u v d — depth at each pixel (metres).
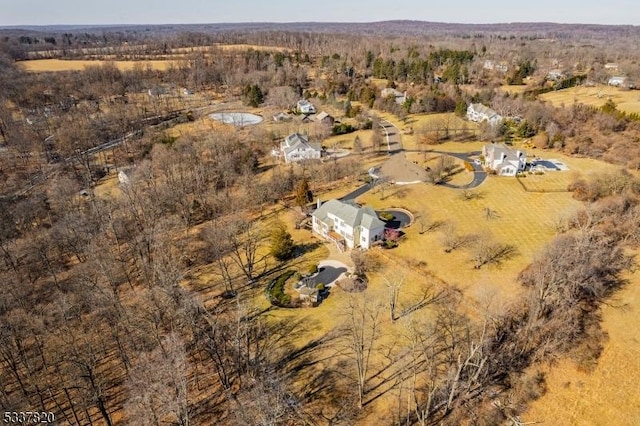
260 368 50.22
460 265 70.50
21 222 84.81
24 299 57.53
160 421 43.59
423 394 47.28
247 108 180.00
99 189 107.56
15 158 120.75
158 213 85.75
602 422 45.03
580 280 57.50
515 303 59.09
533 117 140.38
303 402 46.78
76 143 127.94
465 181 104.31
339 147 132.12
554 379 49.66
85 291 57.28
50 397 47.22
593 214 77.88
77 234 75.56
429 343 53.72
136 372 43.28
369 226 74.75
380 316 59.50
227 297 65.25
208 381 49.66
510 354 51.78
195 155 113.06
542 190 97.56
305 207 91.81
